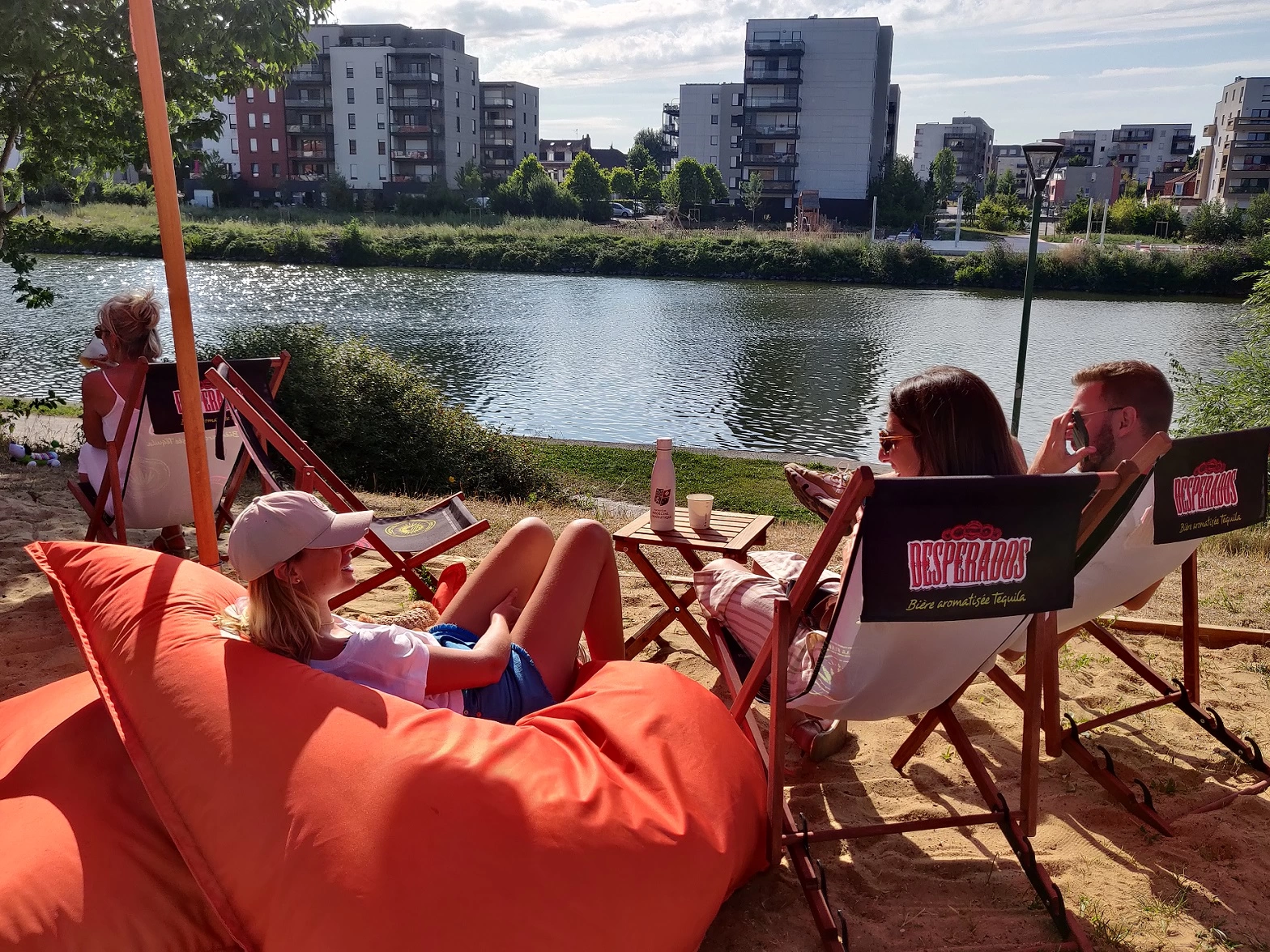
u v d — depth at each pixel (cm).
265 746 188
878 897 241
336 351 1053
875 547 207
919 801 283
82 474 438
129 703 211
